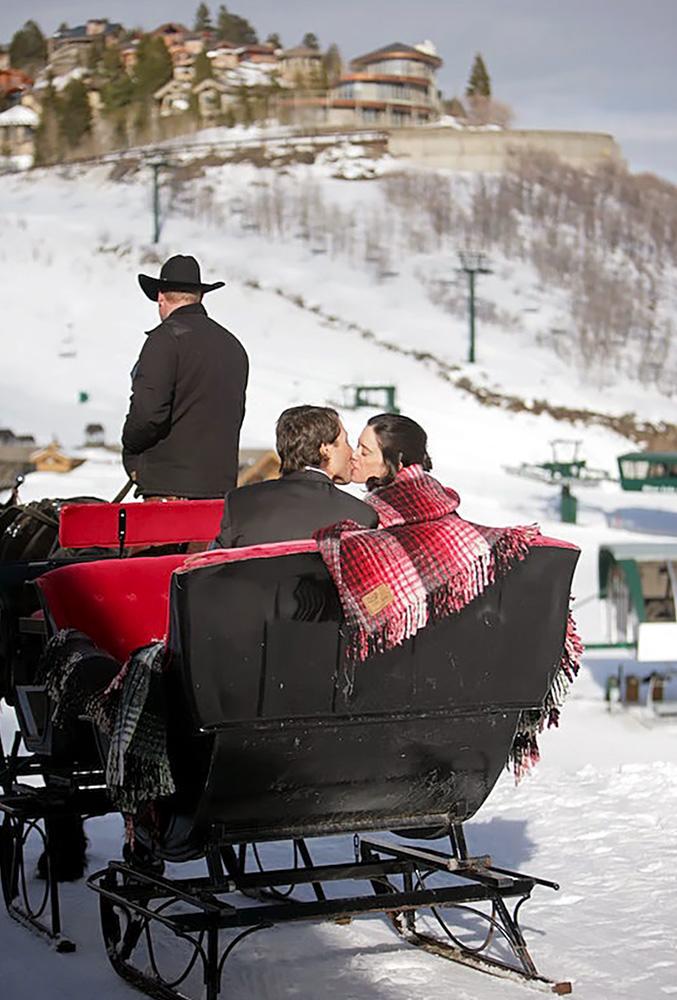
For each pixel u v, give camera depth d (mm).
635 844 8297
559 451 70375
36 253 102000
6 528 8234
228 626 5262
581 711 13164
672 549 13148
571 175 145375
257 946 6566
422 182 138125
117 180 136875
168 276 8508
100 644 6453
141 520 7277
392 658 5547
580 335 96688
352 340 89125
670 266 125500
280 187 134250
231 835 5684
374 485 6152
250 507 5977
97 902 7215
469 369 84000
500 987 5949
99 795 6574
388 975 6125
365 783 5797
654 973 6102
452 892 5977
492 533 5629
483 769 5996
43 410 62406
